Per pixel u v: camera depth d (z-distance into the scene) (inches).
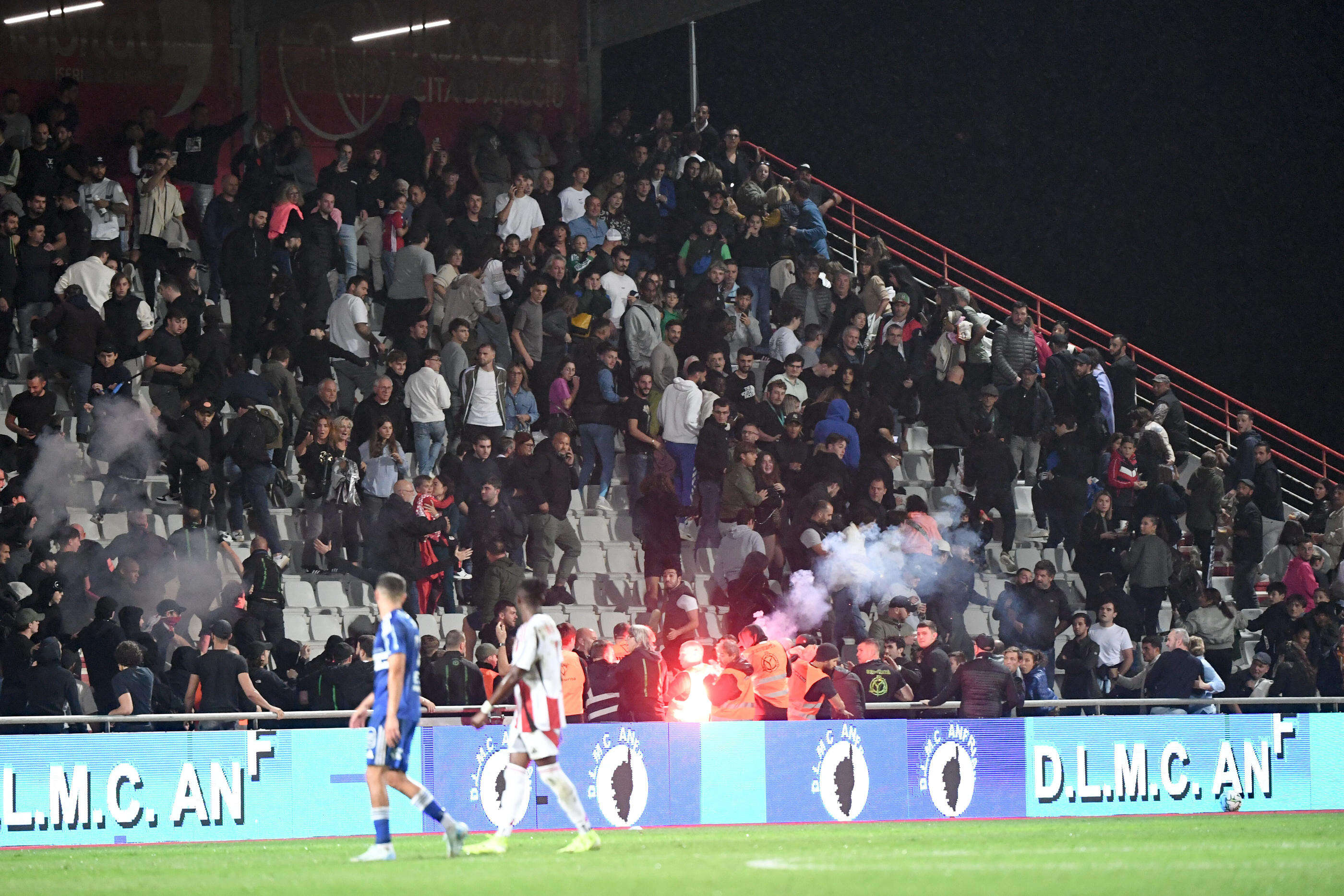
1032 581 2635.3
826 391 2928.2
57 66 3277.6
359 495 2541.8
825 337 3248.0
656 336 3002.0
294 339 2768.2
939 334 3331.7
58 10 3277.6
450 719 1939.0
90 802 1717.5
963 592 2677.2
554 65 3782.0
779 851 1445.6
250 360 2768.2
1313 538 3122.5
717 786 1961.1
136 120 3341.5
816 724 2010.3
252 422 2453.2
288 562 2514.8
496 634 2210.9
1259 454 3245.6
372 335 2837.1
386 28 3612.2
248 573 2245.3
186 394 2603.3
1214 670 2605.8
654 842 1595.7
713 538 2758.4
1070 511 3002.0
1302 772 2244.1
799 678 2192.4
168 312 2637.8
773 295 3339.1
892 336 3063.5
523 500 2573.8
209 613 2329.0
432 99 3654.0
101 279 2645.2
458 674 1948.8
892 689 2171.5
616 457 3083.2
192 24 3417.8
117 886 1194.0
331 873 1227.9
